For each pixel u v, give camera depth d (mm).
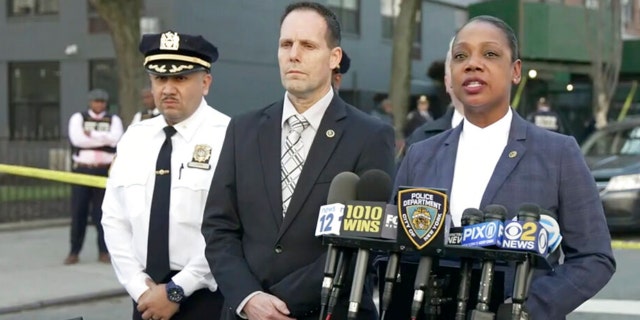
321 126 3287
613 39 20672
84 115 9930
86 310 7969
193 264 3775
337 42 3311
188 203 3850
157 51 3912
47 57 19469
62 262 10008
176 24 16969
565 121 21062
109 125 10023
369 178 2820
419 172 3109
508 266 2674
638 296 8000
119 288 8641
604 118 20125
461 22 23969
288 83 3238
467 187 2963
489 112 2977
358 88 20750
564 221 2877
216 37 17719
